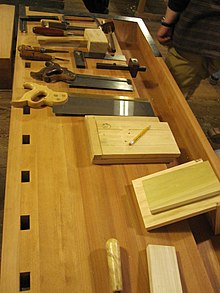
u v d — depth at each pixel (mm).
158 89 1290
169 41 1733
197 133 971
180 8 1533
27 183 771
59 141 899
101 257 663
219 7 1345
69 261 646
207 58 1600
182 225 760
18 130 909
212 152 904
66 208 739
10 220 691
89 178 819
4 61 1721
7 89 1973
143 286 634
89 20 1569
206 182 788
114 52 1383
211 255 837
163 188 779
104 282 624
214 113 2389
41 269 624
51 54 1272
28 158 832
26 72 1144
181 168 830
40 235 676
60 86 1109
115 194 795
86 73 1216
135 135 906
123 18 1638
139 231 730
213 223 852
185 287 654
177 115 1105
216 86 2660
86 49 1357
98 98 1061
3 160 1683
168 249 684
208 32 1432
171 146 901
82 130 947
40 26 1390
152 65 1389
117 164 871
